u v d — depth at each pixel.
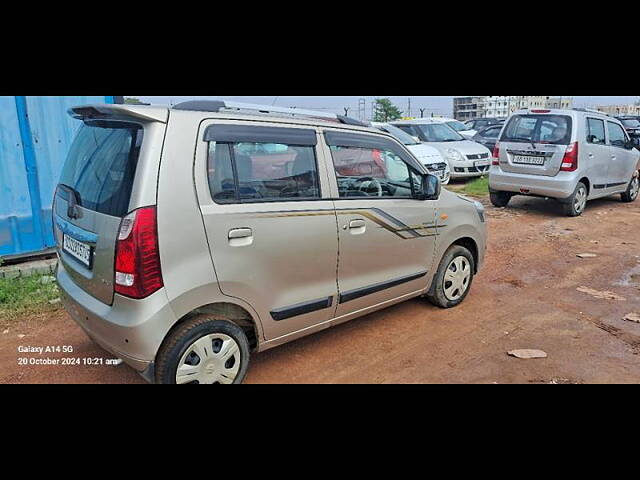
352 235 3.70
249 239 3.07
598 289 5.54
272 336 3.40
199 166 2.88
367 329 4.36
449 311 4.81
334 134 3.67
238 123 3.11
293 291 3.41
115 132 3.03
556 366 3.75
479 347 4.04
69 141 6.21
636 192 11.47
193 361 2.97
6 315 4.58
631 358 3.89
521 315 4.74
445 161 12.06
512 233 8.20
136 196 2.68
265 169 3.21
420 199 4.30
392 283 4.14
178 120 2.85
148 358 2.79
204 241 2.88
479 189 12.12
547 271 6.21
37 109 5.93
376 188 3.97
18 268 5.58
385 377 3.56
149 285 2.70
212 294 2.94
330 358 3.83
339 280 3.71
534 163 9.16
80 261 3.12
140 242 2.66
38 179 6.02
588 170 9.16
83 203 3.10
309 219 3.40
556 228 8.55
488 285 5.64
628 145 10.52
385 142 4.07
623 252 7.09
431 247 4.46
